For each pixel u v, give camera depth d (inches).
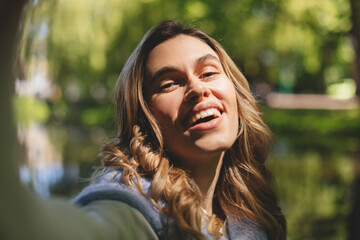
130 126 54.1
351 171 281.0
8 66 23.8
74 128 655.1
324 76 862.5
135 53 55.3
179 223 43.3
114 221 35.5
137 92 53.9
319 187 236.5
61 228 26.6
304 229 165.6
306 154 361.1
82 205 41.1
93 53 595.5
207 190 55.7
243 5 540.4
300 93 1425.9
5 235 23.3
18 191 24.4
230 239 54.6
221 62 60.4
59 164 313.7
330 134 518.6
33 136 520.4
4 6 22.2
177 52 52.4
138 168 50.3
